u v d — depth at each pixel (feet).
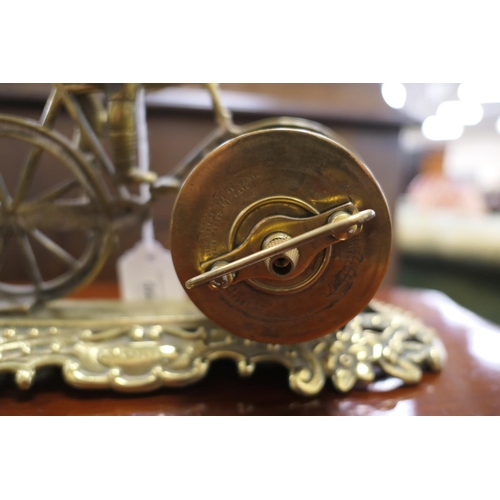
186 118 0.99
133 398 0.62
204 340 0.66
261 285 0.58
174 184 0.70
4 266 1.02
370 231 0.57
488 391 0.65
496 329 0.82
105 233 0.69
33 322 0.68
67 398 0.62
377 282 0.58
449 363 0.71
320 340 0.66
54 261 1.03
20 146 0.96
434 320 0.86
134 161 0.68
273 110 1.01
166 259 0.82
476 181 1.80
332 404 0.62
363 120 1.06
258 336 0.60
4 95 0.88
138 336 0.66
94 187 0.68
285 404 0.62
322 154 0.55
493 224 1.38
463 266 1.45
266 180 0.56
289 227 0.56
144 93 0.72
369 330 0.70
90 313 0.71
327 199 0.56
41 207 0.69
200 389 0.64
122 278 0.82
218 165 0.55
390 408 0.62
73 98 0.67
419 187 1.80
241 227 0.57
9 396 0.62
